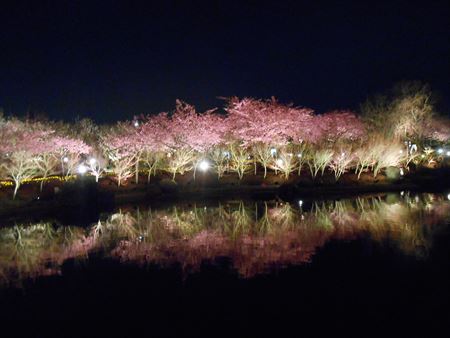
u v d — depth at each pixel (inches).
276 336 383.6
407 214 1007.0
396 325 401.7
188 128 1519.4
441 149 2053.4
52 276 561.3
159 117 1610.5
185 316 427.5
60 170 1555.1
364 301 458.6
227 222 957.2
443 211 1037.8
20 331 402.0
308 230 842.2
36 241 780.0
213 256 649.0
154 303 461.7
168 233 839.1
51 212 1071.0
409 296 470.3
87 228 909.2
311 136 1640.0
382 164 1642.5
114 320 421.4
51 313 441.1
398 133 1881.2
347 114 1784.0
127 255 664.4
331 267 578.9
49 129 1401.3
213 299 470.0
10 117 1486.2
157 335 389.1
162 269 584.1
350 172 1707.7
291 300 464.4
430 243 701.9
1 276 565.0
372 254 641.6
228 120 1624.0
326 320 413.7
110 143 1510.8
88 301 471.2
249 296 477.1
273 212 1097.4
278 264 598.5
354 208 1139.3
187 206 1227.2
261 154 1579.7
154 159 1604.3
